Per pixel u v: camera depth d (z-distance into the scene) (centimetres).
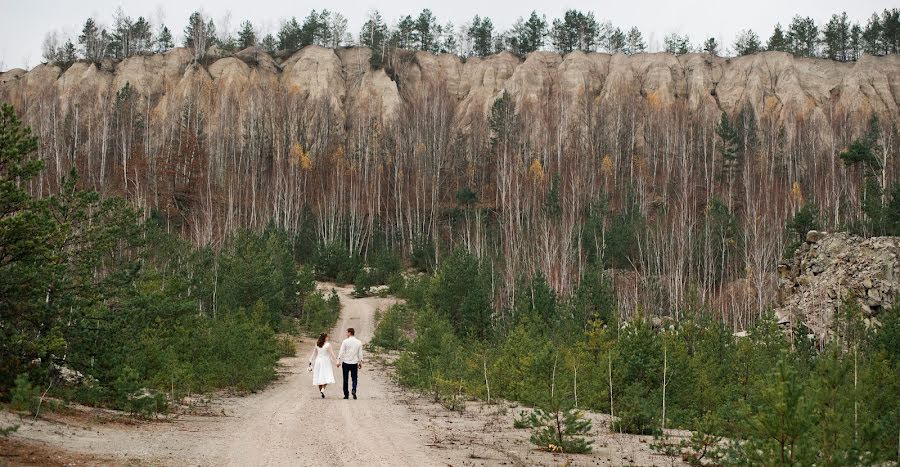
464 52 15638
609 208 8419
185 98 11444
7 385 1318
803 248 4591
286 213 8112
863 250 4097
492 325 4200
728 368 2375
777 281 5422
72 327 1467
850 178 7638
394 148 10562
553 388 1270
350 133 11544
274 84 12988
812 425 835
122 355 1563
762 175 8662
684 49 15062
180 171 8694
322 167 9925
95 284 1634
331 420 1526
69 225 1529
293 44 15000
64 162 8844
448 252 7669
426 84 13038
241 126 11038
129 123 10181
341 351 2039
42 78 13175
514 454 1179
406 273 7650
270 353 2867
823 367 1272
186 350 2256
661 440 1292
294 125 10625
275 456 1064
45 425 1187
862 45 13888
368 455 1096
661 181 9288
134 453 1034
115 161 9050
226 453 1082
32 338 1410
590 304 4197
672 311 5306
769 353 2577
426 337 2922
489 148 10850
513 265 5456
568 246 5844
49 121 9894
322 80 13025
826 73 12725
